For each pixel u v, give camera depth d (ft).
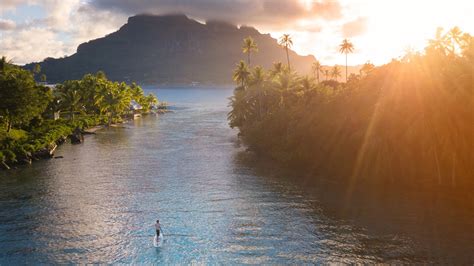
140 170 262.88
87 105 548.72
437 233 151.43
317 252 136.98
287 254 135.85
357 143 228.63
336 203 189.16
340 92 264.31
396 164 215.92
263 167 269.03
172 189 216.13
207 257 134.31
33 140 318.86
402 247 139.95
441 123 200.64
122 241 147.23
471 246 139.74
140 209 182.50
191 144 371.97
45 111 472.85
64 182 231.09
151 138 412.16
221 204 189.47
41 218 170.71
